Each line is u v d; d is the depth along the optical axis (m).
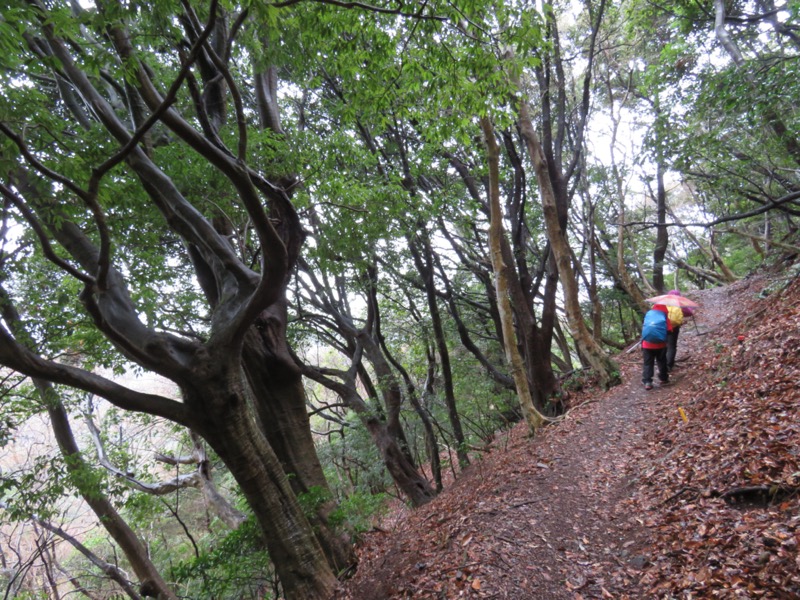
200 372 5.36
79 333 8.93
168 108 3.81
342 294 14.21
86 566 15.18
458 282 16.31
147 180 5.52
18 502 7.96
